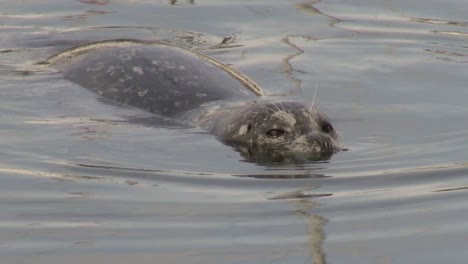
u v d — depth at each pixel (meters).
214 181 24.64
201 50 38.25
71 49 36.94
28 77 34.66
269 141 27.80
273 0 45.00
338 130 29.28
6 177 24.59
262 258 19.75
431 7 43.66
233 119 29.08
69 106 31.55
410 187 23.98
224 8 43.91
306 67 36.12
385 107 31.56
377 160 26.30
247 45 39.06
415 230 21.20
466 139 28.00
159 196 23.44
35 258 19.77
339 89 33.59
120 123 29.92
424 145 27.59
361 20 42.03
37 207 22.64
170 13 43.31
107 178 24.70
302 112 28.53
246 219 21.89
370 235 20.97
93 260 19.69
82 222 21.75
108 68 33.97
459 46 38.66
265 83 34.28
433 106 31.52
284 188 24.08
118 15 43.03
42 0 44.84
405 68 35.97
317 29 40.91
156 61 33.94
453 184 24.11
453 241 20.55
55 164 25.75
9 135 28.30
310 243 20.45
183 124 30.09
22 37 39.97
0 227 21.39
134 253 20.03
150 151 27.19
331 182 24.47
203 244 20.48
